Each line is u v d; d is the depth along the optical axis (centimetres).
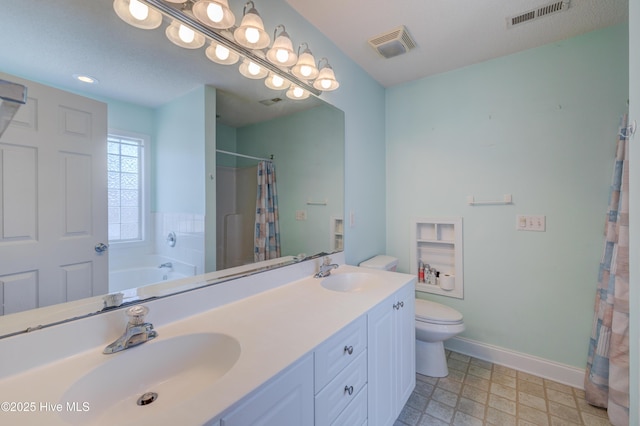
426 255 259
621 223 157
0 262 74
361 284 182
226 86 137
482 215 226
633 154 102
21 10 78
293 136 174
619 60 179
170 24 112
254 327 103
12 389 68
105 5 95
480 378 201
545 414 164
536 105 205
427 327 196
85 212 91
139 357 87
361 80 234
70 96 88
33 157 80
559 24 179
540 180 204
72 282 87
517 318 213
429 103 249
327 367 97
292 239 174
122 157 101
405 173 263
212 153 132
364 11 168
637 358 98
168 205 114
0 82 61
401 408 158
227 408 63
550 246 201
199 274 125
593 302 188
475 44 201
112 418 76
